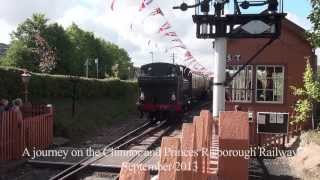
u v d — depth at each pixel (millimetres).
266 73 22453
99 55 82812
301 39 22219
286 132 19906
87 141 20078
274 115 20172
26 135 15836
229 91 22562
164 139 3895
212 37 11797
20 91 22219
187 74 33562
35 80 24688
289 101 22188
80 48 78188
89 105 30078
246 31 11680
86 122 24844
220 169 7457
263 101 22422
